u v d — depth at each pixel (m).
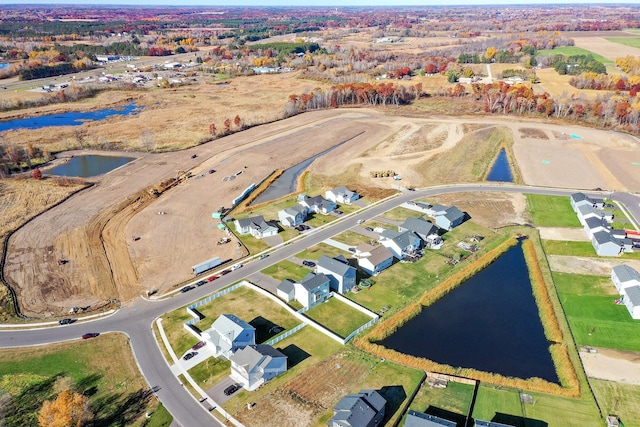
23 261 81.62
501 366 58.12
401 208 101.81
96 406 51.56
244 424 49.06
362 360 58.28
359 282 74.62
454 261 81.06
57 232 91.69
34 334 63.50
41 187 113.00
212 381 54.97
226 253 83.81
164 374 56.09
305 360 58.41
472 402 51.81
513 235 90.38
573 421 49.31
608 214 94.50
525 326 65.81
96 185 115.69
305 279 69.75
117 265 80.38
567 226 93.56
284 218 94.06
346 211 100.75
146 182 117.12
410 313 67.50
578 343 61.31
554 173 121.19
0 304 69.75
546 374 56.81
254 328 59.97
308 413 50.44
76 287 74.38
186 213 100.00
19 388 54.41
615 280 72.94
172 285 74.38
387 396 52.75
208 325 64.56
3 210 100.69
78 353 59.75
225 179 119.12
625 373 56.09
